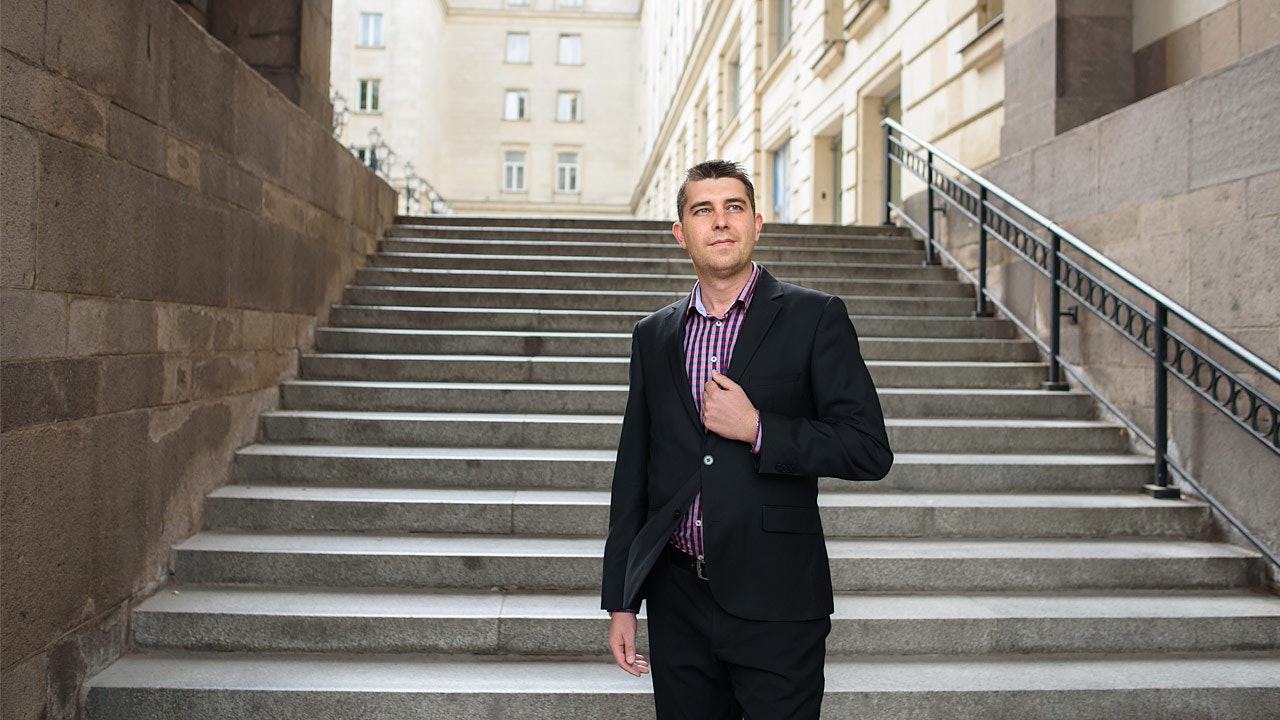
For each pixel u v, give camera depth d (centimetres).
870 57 1020
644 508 201
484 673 295
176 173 338
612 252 706
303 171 498
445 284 625
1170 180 429
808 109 1284
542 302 602
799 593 177
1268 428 364
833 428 176
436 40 3338
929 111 852
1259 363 337
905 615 321
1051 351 509
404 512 375
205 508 371
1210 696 290
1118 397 474
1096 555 358
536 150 3628
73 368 267
